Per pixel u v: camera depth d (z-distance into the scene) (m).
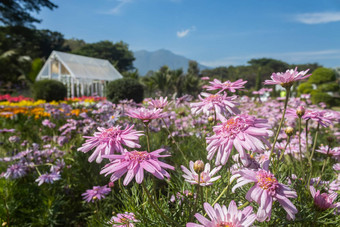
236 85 1.47
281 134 2.73
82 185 2.83
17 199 2.58
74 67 21.20
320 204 1.02
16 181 2.80
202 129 3.77
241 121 1.03
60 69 22.38
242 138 0.97
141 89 12.77
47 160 3.24
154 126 4.07
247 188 1.31
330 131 4.37
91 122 4.41
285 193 0.86
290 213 0.83
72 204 2.79
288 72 1.17
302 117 1.48
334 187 1.47
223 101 1.43
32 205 2.64
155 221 1.22
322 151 1.78
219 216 0.84
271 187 0.86
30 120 6.59
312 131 4.40
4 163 3.17
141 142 3.18
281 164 1.65
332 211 1.12
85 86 21.91
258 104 6.67
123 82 12.38
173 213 1.26
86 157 3.07
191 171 1.18
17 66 33.06
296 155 2.31
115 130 1.15
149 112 1.26
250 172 0.93
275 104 5.47
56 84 15.38
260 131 0.96
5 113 6.52
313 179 1.54
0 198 2.42
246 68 46.19
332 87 14.83
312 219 1.15
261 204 0.85
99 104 4.71
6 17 29.84
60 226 2.56
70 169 3.04
